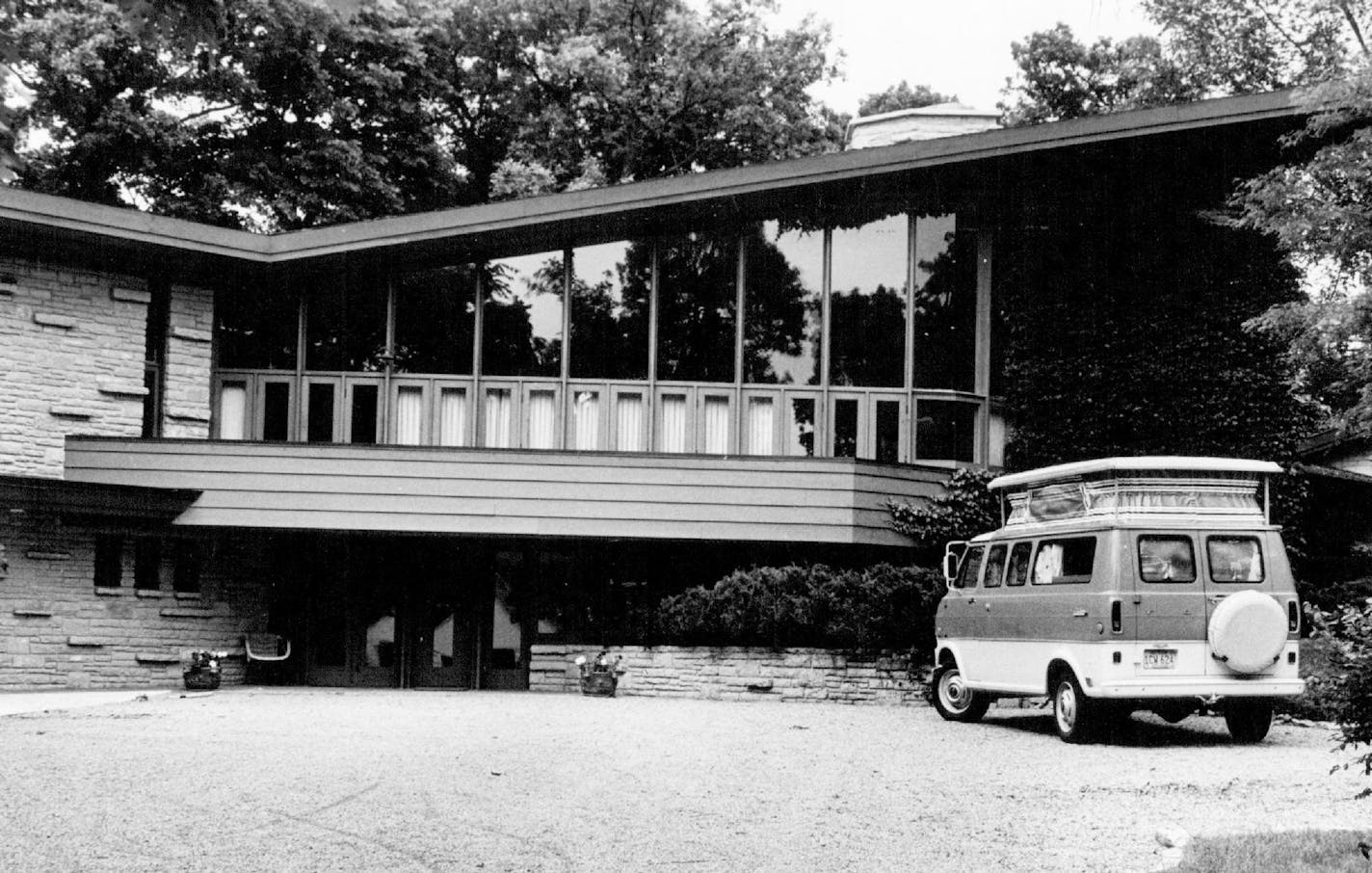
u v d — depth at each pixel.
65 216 18.52
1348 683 7.21
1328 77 22.48
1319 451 24.09
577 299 20.20
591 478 19.27
